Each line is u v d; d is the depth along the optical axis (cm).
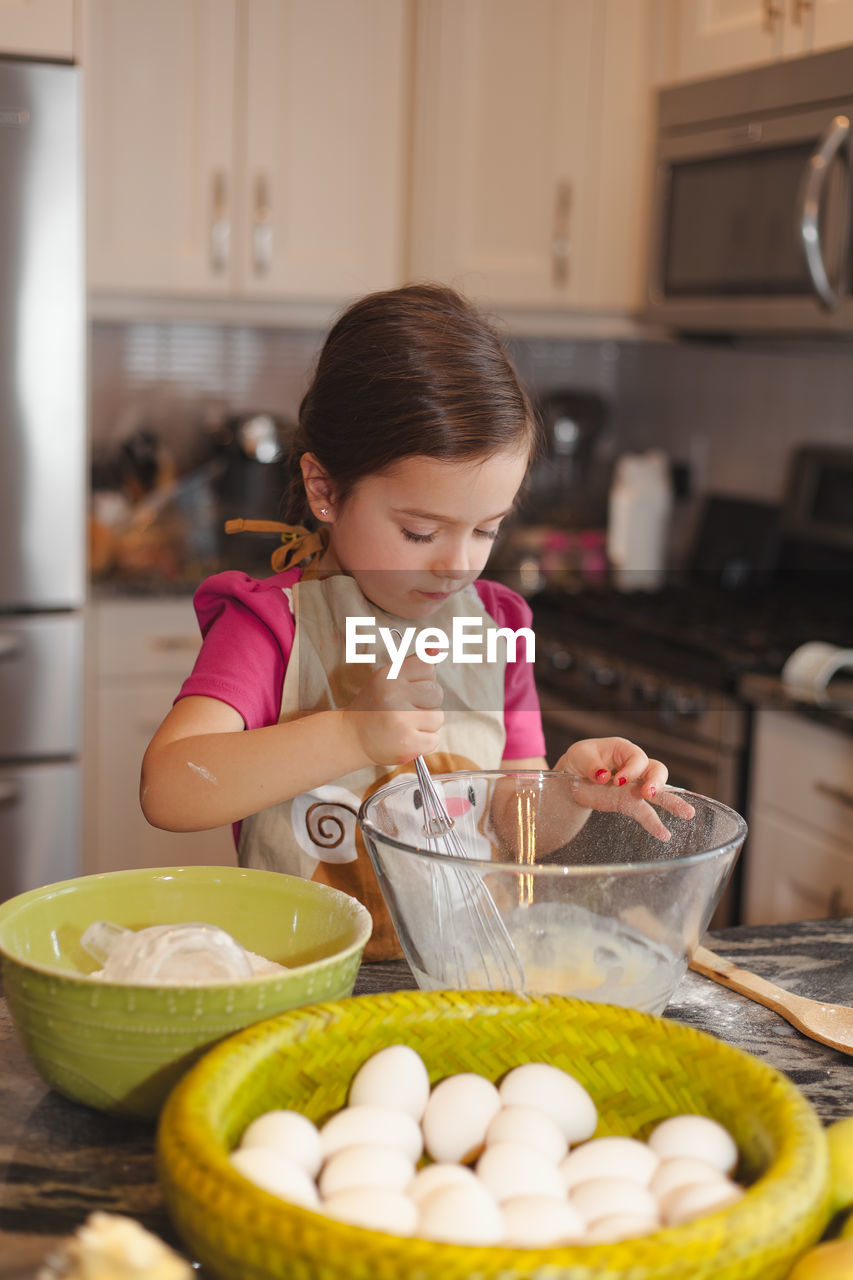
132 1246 44
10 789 232
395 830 79
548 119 274
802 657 202
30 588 231
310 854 100
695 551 306
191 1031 63
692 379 322
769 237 230
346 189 273
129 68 255
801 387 287
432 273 277
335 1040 61
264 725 100
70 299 226
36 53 219
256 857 102
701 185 249
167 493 290
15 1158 63
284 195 269
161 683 258
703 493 320
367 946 97
